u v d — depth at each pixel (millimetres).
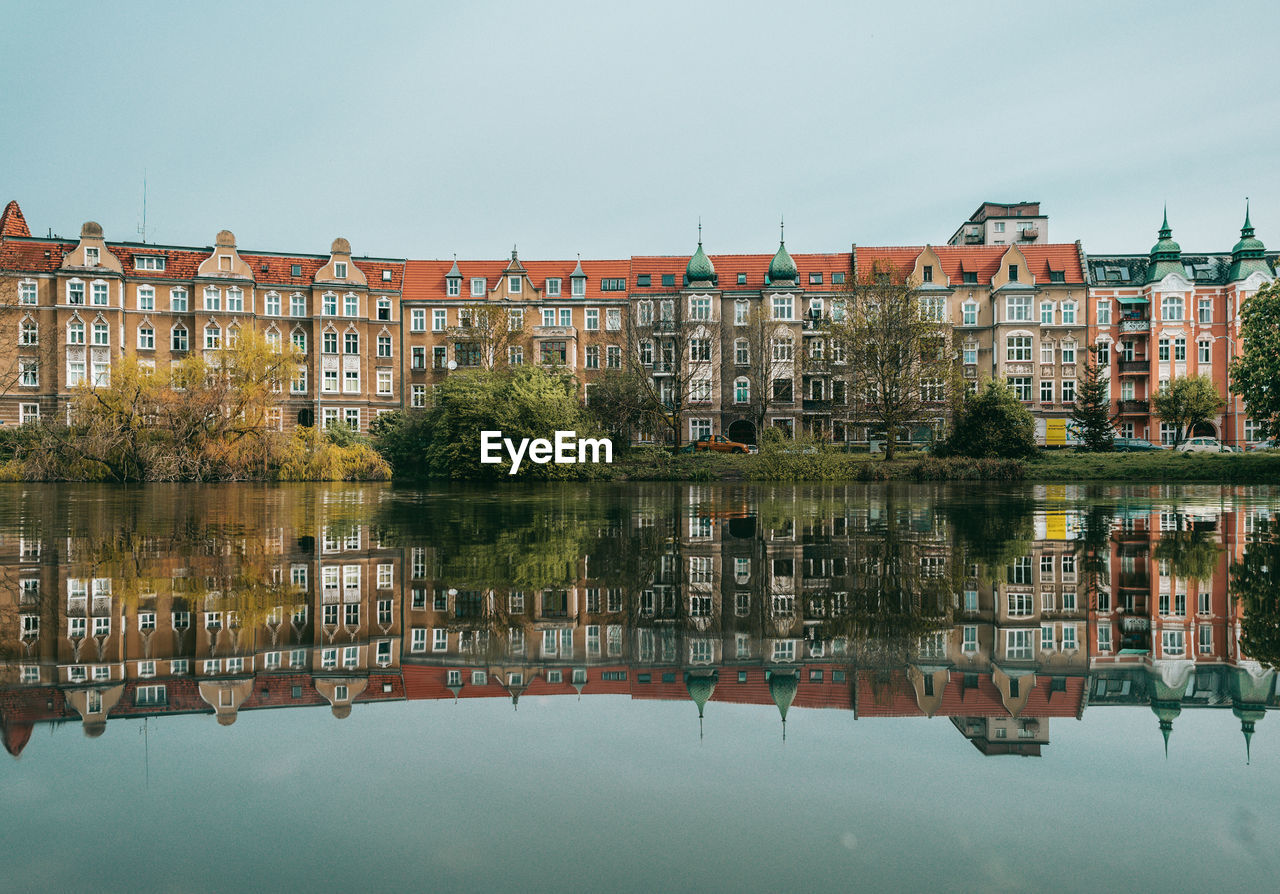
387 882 2361
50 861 2479
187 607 6590
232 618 6184
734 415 63250
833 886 2324
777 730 3801
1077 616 6371
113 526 13297
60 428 33031
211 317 58625
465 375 44312
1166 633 5777
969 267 63969
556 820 2818
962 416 43094
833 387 61250
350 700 4230
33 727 3770
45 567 8727
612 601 7039
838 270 64625
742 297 63719
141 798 2988
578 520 14961
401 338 63750
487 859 2510
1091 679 4633
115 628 5812
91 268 56562
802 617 6383
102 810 2877
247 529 12945
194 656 5059
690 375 57188
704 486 32219
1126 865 2473
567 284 65438
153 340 58438
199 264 59156
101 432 32219
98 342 56812
